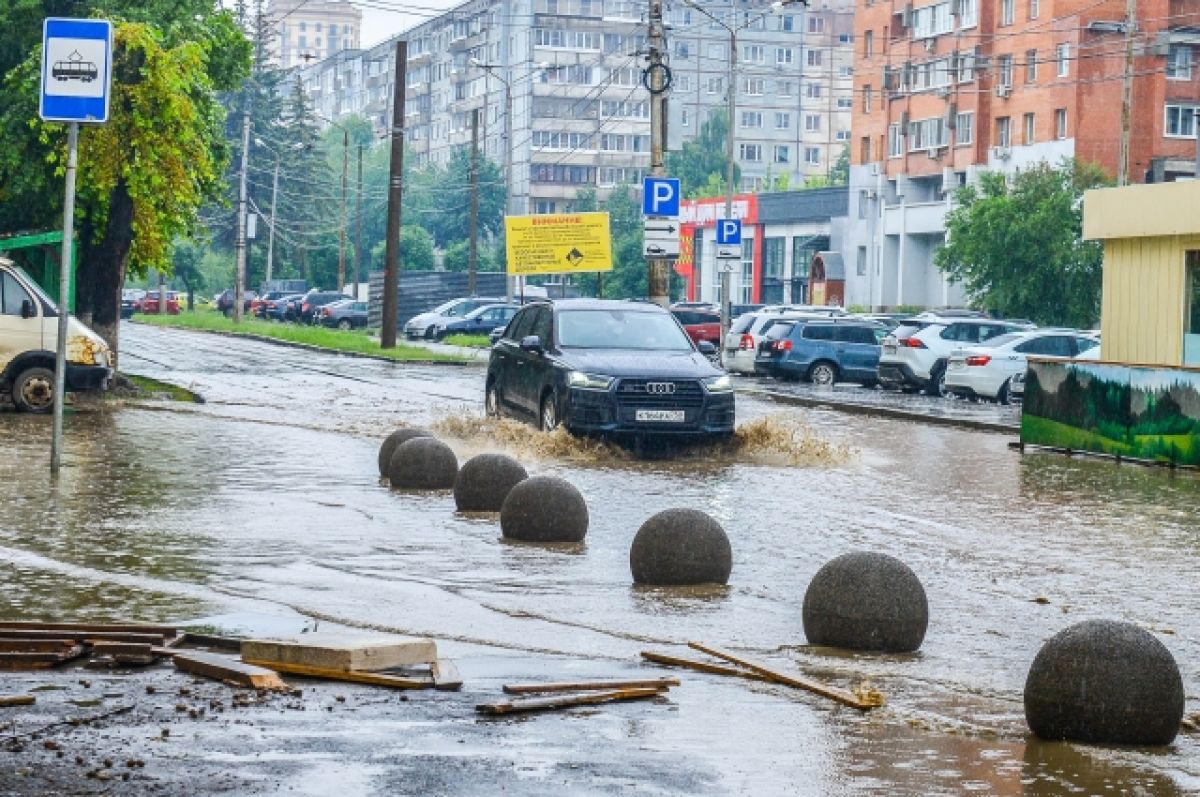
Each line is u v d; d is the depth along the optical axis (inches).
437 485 1018.1
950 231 4008.4
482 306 4114.2
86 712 426.6
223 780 363.3
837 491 1086.4
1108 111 4581.7
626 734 419.8
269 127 6909.5
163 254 1892.2
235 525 832.3
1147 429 1323.8
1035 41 4781.0
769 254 6378.0
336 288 6909.5
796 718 448.8
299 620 570.3
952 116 5147.6
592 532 850.1
